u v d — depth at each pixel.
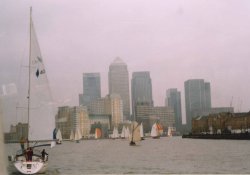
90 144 190.50
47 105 45.12
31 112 43.94
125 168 61.69
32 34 45.06
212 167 61.19
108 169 59.75
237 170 56.38
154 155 97.69
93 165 68.50
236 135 178.50
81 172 55.56
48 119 44.94
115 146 161.62
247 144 137.50
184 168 60.16
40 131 44.47
